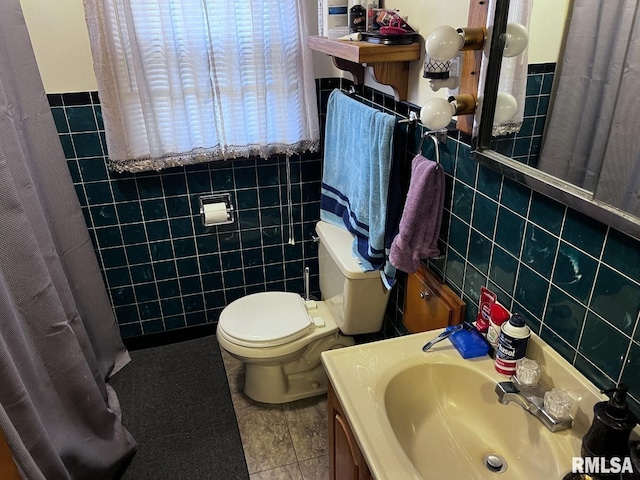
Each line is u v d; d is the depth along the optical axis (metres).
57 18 1.80
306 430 1.97
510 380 1.12
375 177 1.59
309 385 2.11
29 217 1.48
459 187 1.36
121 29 1.79
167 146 2.01
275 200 2.35
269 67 2.00
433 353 1.23
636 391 0.88
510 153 1.08
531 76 0.99
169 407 2.09
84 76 1.90
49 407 1.46
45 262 1.56
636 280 0.84
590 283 0.94
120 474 1.79
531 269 1.10
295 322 1.97
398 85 1.56
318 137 2.18
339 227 2.04
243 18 1.89
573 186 0.91
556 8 0.91
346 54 1.50
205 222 2.22
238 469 1.80
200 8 1.83
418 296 1.65
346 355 1.23
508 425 1.10
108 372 2.25
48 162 1.79
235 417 2.03
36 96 1.72
